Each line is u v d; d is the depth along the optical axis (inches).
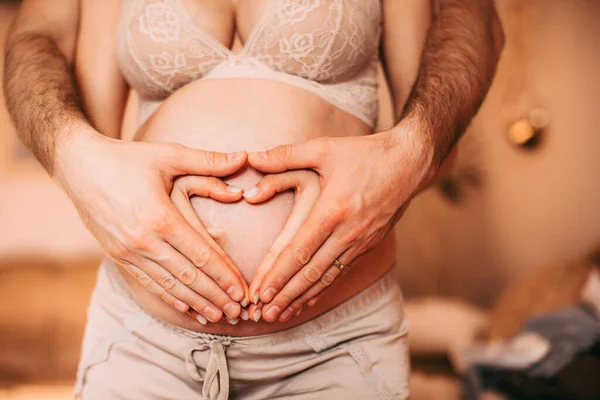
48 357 128.6
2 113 191.9
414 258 169.9
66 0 50.5
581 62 151.7
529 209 159.0
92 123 41.4
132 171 36.4
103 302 44.3
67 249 189.8
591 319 102.6
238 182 39.6
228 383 40.3
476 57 45.8
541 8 157.4
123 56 45.9
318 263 36.7
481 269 165.3
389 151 38.3
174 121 43.0
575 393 91.0
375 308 43.2
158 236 35.6
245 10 44.7
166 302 39.9
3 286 149.9
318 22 42.8
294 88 43.1
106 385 41.7
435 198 169.2
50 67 46.0
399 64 49.8
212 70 44.3
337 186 36.5
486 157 165.0
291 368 41.3
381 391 41.4
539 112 156.8
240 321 40.1
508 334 118.5
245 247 39.3
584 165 151.0
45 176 193.0
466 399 102.1
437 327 122.5
